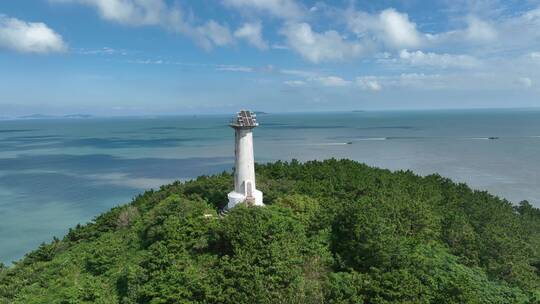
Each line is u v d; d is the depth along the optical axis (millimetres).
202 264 35156
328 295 30656
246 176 46125
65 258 45312
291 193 49344
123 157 167500
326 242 37781
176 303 30672
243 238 35344
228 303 30031
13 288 40375
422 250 37375
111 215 54719
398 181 56656
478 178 109062
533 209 59875
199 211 41531
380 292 30141
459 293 30109
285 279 31500
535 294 34000
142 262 36656
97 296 34750
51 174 127562
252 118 46125
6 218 80188
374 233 35375
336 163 67062
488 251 38656
